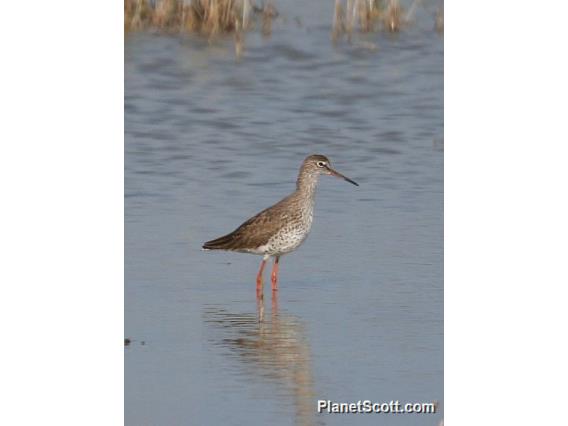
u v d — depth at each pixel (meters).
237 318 13.89
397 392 11.80
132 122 23.30
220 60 27.12
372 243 16.66
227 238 15.25
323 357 12.66
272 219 14.92
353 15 28.47
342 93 25.39
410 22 29.86
